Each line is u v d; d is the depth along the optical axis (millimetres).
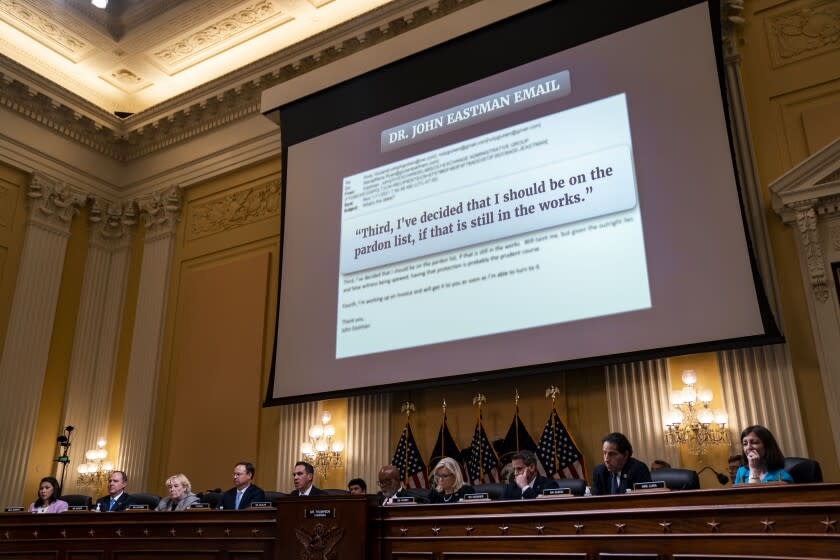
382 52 7367
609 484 3908
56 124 9695
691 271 5188
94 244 9930
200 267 9375
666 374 5707
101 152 10266
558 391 6188
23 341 8797
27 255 9086
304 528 3908
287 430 7629
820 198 5434
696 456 5434
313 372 6871
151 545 4438
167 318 9328
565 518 3301
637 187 5562
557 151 6027
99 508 6391
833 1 6035
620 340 5297
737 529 2852
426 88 7031
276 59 8898
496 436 6453
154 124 9992
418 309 6355
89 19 9203
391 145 7082
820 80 5883
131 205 10156
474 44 6848
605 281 5477
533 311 5719
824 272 5320
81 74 10016
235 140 9484
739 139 5977
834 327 5199
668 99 5648
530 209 5992
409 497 4234
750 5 6398
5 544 4852
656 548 3025
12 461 8359
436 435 6812
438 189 6605
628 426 5750
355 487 5949
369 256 6848
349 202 7195
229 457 8047
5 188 9141
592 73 6074
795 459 3688
